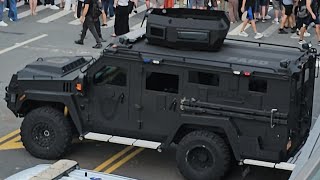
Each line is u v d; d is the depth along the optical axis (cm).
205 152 1073
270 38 2225
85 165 1185
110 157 1224
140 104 1106
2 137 1323
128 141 1122
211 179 1077
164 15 1166
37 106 1202
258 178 1130
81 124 1146
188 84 1072
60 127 1159
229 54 1103
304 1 2117
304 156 973
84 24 2038
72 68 1196
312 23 2377
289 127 1040
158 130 1107
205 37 1087
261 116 1038
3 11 2419
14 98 1189
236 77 1044
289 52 1136
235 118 1057
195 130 1093
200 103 1069
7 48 2002
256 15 2416
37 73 1172
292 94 1029
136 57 1088
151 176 1147
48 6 2578
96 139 1134
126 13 2091
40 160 1192
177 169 1176
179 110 1084
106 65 1112
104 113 1134
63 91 1152
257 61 1066
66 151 1182
